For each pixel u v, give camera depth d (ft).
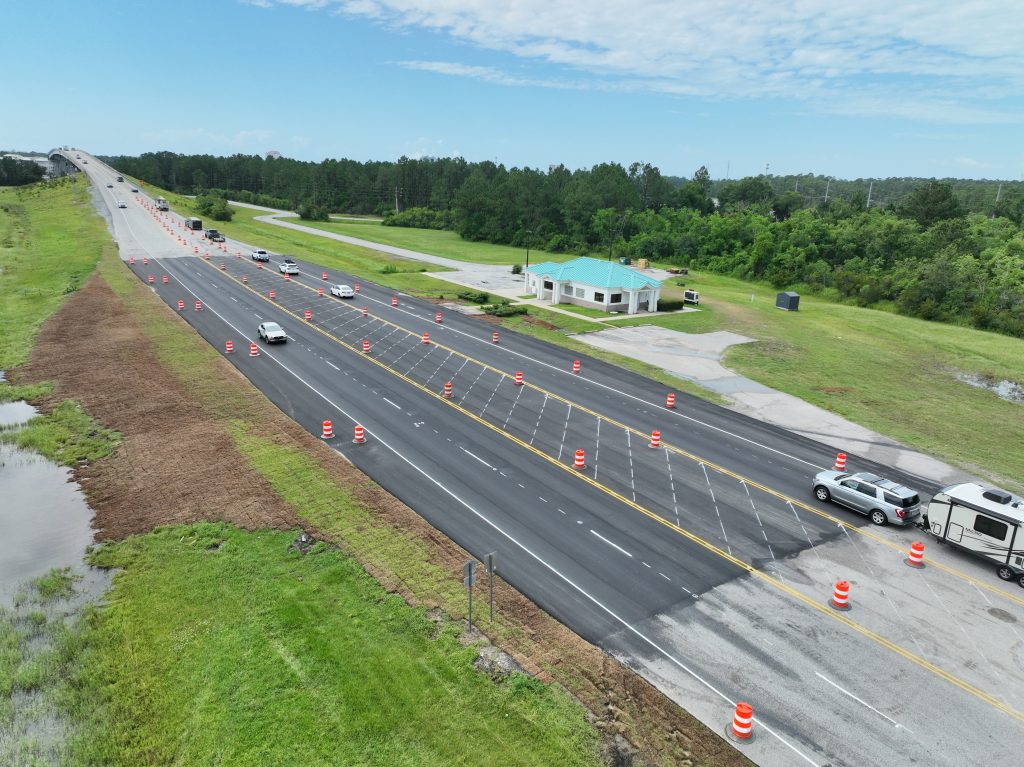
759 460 95.71
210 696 48.08
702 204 526.16
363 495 78.79
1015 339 200.13
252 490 79.51
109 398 110.42
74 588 61.52
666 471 90.07
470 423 104.73
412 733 44.98
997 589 64.75
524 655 53.01
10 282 198.18
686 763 43.83
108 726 45.73
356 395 115.55
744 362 149.89
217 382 119.03
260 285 211.61
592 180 478.18
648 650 54.70
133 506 75.97
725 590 63.46
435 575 63.26
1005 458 102.99
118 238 286.87
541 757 43.50
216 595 59.62
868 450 102.53
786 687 51.08
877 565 68.59
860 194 428.97
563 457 93.25
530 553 68.49
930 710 49.24
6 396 110.73
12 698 48.47
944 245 302.45
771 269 322.75
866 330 196.13
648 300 201.36
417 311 188.44
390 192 599.98
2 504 76.38
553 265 217.77
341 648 52.85
